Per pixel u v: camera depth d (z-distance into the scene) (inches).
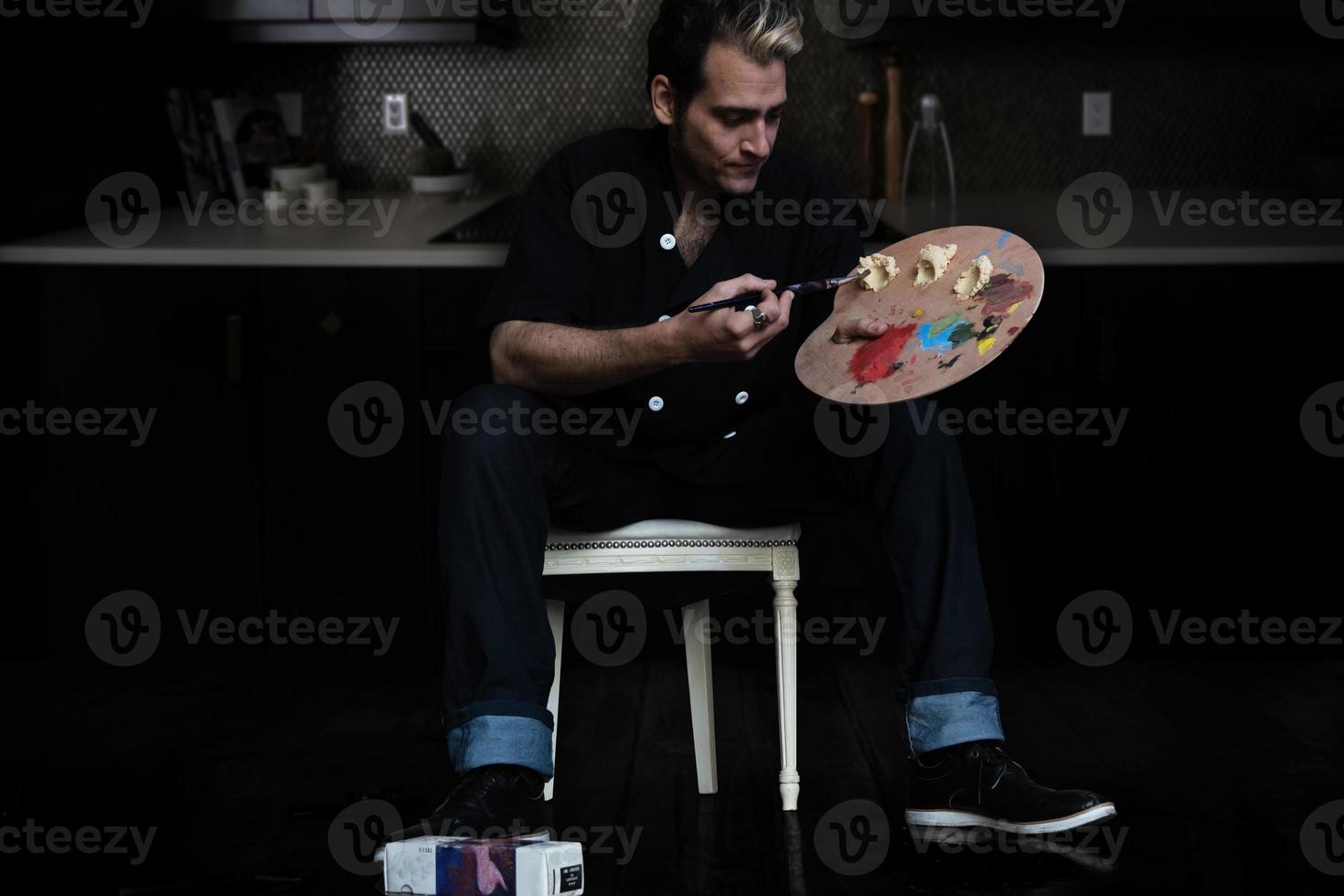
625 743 107.0
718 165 84.4
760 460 88.4
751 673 123.4
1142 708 113.9
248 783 99.7
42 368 122.5
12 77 121.9
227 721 113.6
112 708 117.2
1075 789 92.0
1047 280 120.5
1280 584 124.7
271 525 124.2
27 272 121.2
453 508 82.5
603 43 152.5
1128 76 152.0
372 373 121.8
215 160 148.4
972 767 84.7
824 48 152.0
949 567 85.3
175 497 124.1
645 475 88.4
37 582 126.0
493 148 154.6
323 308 121.0
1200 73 151.4
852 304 85.0
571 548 88.1
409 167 155.4
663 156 90.5
